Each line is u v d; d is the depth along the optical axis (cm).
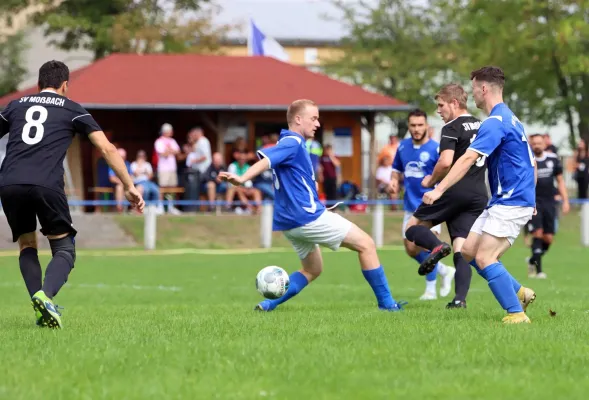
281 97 6644
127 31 8512
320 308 2142
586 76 8169
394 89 9412
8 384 1118
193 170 5666
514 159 1703
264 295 2052
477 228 1756
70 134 1709
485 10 7706
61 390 1076
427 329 1580
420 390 1074
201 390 1076
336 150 6744
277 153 1914
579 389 1080
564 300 2400
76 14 8825
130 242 5206
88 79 6650
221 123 6625
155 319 1841
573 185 7556
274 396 1045
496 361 1257
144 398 1038
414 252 2459
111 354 1308
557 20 7525
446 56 9400
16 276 3616
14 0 8850
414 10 9619
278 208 2000
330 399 1032
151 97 6512
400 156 2552
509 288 1731
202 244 5141
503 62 7681
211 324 1697
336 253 4741
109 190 5834
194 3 9244
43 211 1678
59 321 1623
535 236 3447
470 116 2241
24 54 9419
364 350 1331
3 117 1725
